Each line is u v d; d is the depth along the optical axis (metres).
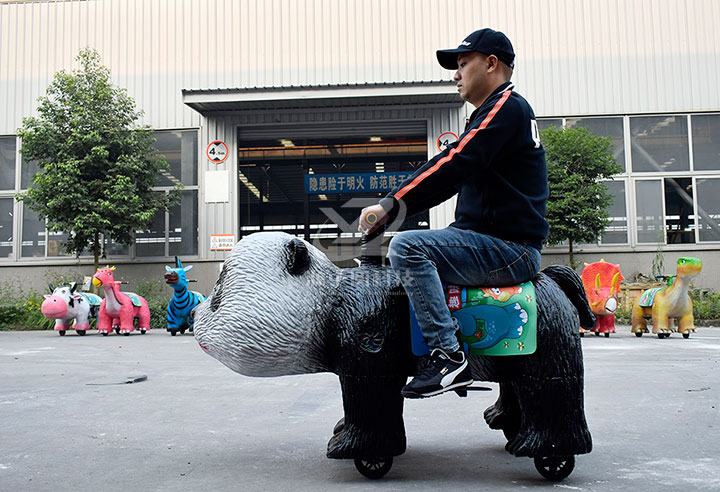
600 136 14.09
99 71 13.55
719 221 14.14
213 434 3.21
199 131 14.59
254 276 2.29
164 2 14.83
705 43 14.38
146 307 11.21
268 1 14.60
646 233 14.15
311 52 14.45
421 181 2.15
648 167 14.27
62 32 15.02
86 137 12.36
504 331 2.21
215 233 14.33
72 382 4.98
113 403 4.08
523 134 2.26
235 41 14.62
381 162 17.36
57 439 3.10
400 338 2.25
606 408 3.78
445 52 2.46
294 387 4.77
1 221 14.84
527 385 2.26
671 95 14.34
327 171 18.91
